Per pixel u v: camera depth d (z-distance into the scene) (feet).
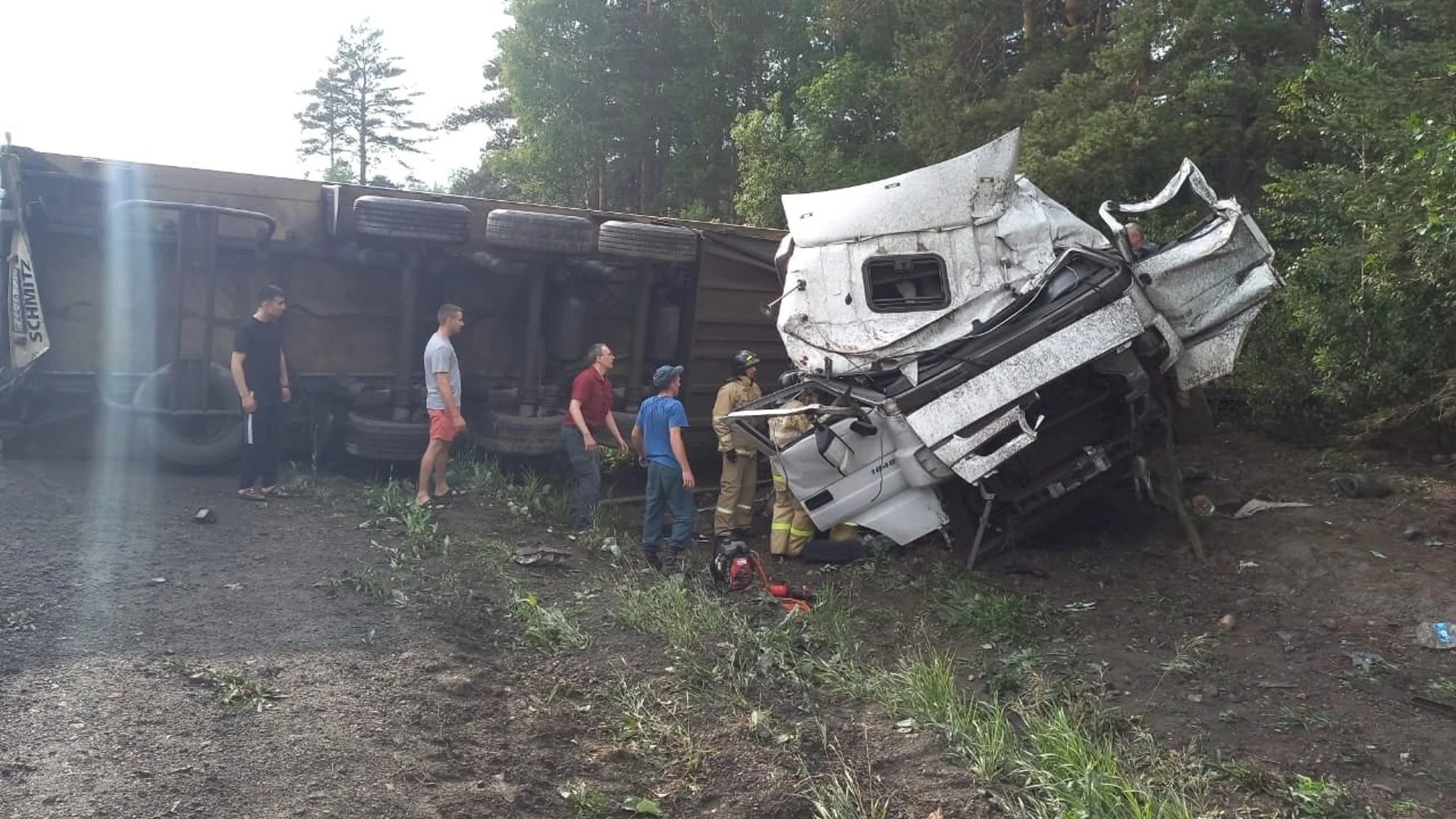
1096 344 24.30
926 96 64.08
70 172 27.50
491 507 28.73
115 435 28.71
